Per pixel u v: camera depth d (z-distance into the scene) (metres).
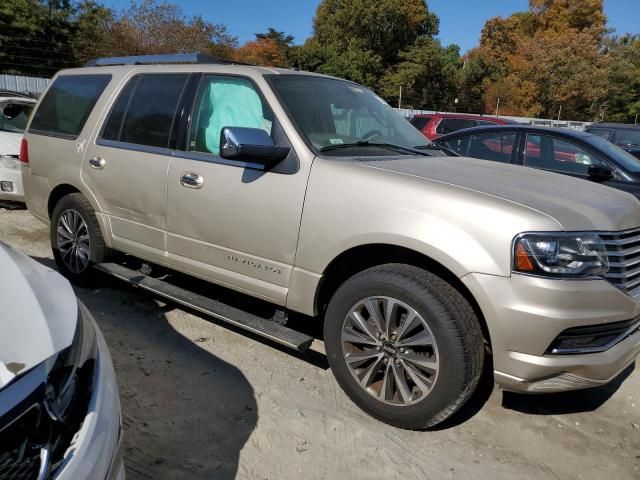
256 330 3.37
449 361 2.73
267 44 47.16
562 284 2.55
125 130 4.24
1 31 27.25
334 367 3.19
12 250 2.51
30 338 1.81
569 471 2.81
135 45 27.66
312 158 3.23
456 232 2.71
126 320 4.21
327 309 3.20
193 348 3.83
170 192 3.83
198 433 2.91
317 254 3.13
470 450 2.91
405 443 2.93
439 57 43.94
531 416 3.27
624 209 3.05
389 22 46.72
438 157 3.78
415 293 2.79
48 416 1.67
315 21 50.72
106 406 1.95
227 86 3.77
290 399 3.28
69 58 28.78
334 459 2.77
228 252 3.57
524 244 2.58
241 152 3.09
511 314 2.59
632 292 2.79
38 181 4.92
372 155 3.50
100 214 4.39
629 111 54.00
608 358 2.70
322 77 4.09
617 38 60.78
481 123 14.15
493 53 54.41
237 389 3.35
